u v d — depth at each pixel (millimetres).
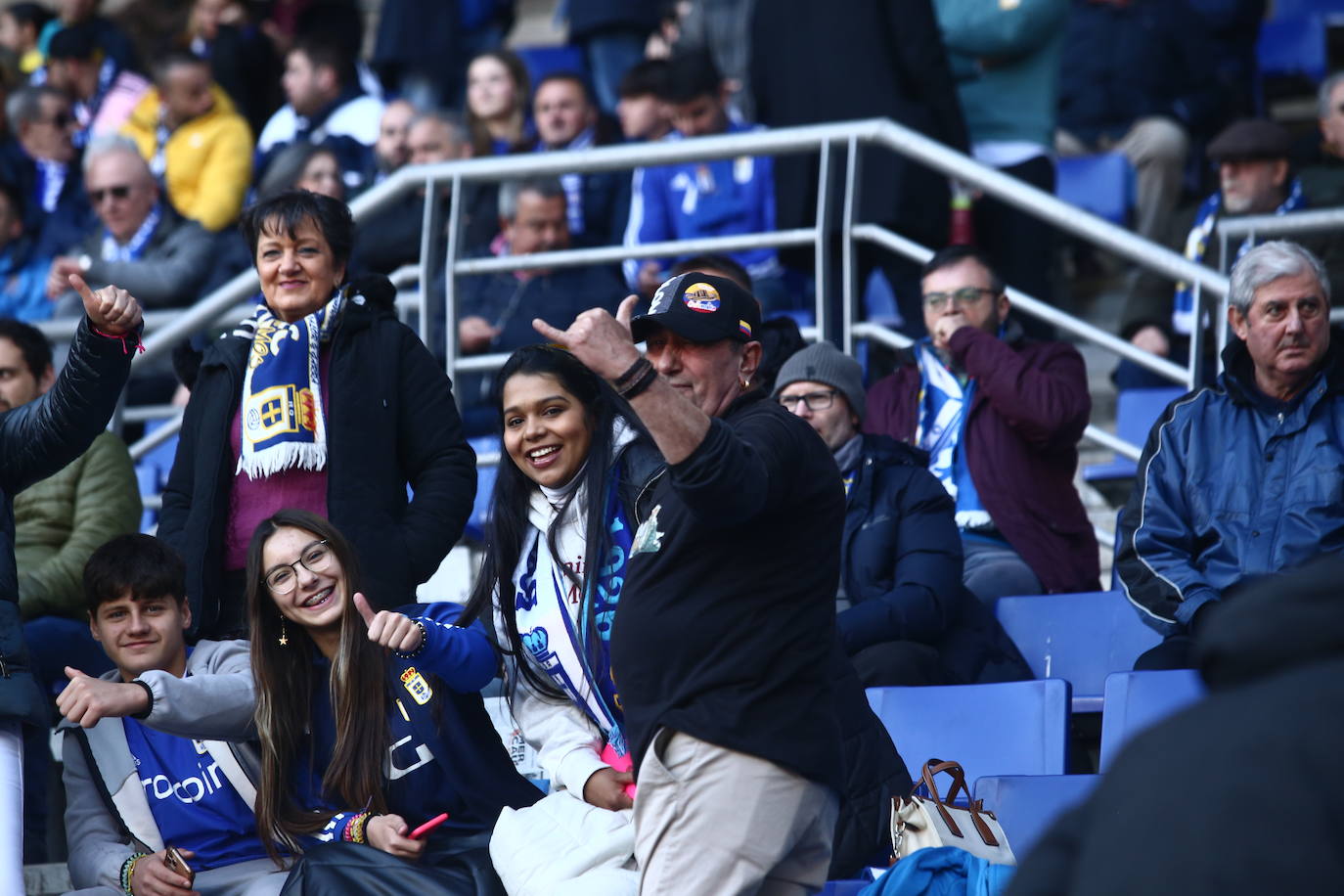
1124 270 33250
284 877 13734
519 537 12961
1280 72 38594
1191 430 17016
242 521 15375
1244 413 16875
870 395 20438
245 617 15336
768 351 19562
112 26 36969
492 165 22469
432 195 22531
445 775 13836
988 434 19250
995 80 27656
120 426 24234
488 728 13938
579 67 38156
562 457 12656
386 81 35469
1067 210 21438
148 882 13992
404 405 15797
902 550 17500
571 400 12672
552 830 12680
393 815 13539
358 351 15633
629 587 10812
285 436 15227
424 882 13000
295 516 14156
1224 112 34531
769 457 10258
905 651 16703
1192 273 21016
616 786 12484
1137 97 33688
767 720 10430
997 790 13758
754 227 25922
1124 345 21938
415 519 15430
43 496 18469
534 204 24828
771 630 10469
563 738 12797
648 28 34781
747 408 10797
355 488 15250
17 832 13406
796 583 10555
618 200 27234
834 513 10734
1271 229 21531
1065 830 6395
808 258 25031
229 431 15516
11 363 19047
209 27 37656
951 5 27531
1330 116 28328
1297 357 16406
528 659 13023
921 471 17938
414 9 35125
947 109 24797
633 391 9742
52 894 16172
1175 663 15766
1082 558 19172
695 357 10961
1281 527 16281
